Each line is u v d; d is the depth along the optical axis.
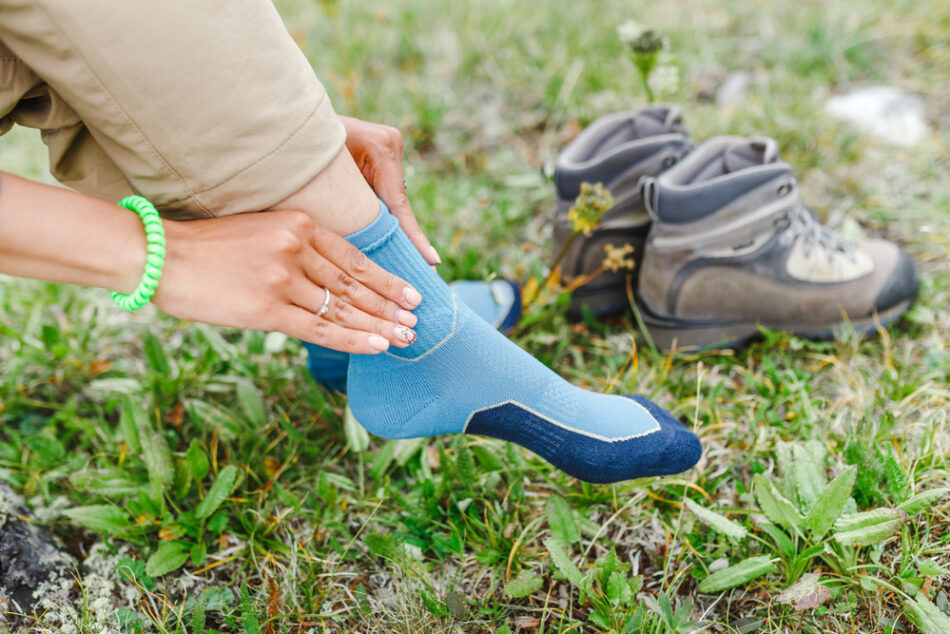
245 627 1.15
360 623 1.23
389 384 1.23
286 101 0.88
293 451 1.49
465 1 3.13
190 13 0.80
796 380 1.54
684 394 1.61
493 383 1.18
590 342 1.79
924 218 1.99
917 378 1.51
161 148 0.86
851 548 1.18
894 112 2.40
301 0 3.35
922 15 2.76
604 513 1.38
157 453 1.39
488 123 2.59
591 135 1.72
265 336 1.76
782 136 2.31
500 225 2.12
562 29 2.92
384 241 1.03
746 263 1.59
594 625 1.19
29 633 1.18
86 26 0.77
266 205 0.93
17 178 0.79
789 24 2.88
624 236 1.71
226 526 1.37
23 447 1.53
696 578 1.23
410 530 1.35
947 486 1.30
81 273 0.83
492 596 1.25
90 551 1.33
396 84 2.77
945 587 1.16
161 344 1.82
